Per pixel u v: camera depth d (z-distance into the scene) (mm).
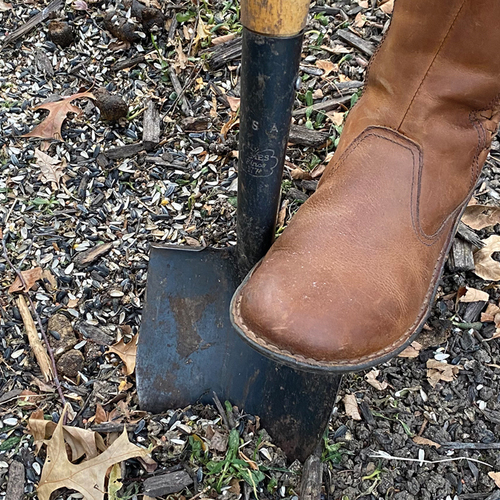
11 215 700
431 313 594
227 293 539
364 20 858
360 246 419
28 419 545
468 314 593
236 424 511
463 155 457
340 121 746
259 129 410
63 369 574
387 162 436
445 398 546
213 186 716
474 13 392
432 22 407
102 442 508
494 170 698
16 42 884
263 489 494
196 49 850
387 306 410
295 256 421
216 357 530
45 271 651
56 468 485
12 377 578
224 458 500
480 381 553
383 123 447
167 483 487
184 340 536
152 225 688
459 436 526
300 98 785
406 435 520
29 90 830
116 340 599
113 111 769
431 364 561
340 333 395
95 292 636
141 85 826
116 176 733
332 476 501
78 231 687
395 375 559
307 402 488
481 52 408
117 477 488
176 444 508
